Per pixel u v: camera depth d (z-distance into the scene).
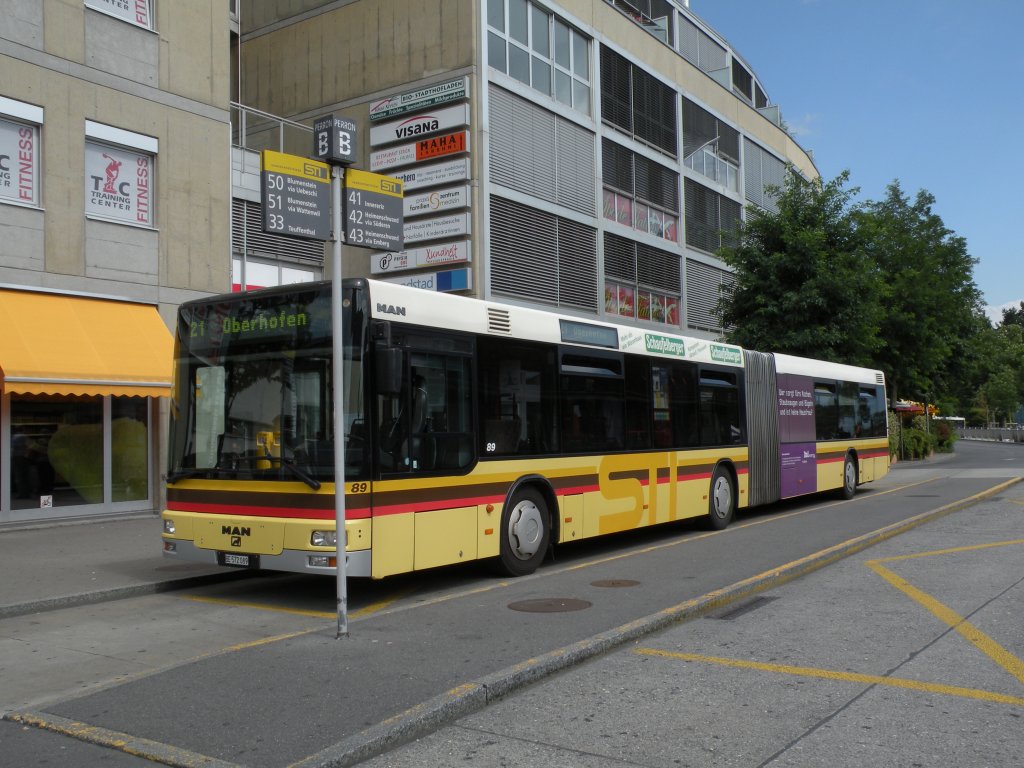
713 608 8.12
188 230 16.19
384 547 8.16
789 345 24.88
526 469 10.05
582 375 11.18
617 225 26.77
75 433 14.66
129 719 5.01
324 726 4.84
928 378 40.00
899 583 9.05
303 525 8.01
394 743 4.70
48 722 5.00
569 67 25.02
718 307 27.41
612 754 4.52
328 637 6.95
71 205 14.44
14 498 13.78
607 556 11.55
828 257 25.45
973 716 5.00
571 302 24.47
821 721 4.95
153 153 15.77
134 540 12.72
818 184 26.94
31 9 14.04
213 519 8.61
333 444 8.02
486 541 9.44
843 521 14.73
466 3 21.14
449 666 6.02
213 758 4.41
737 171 35.25
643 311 28.20
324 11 23.30
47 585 9.38
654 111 29.23
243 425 8.63
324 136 7.06
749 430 15.23
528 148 22.89
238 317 8.84
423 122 21.52
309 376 8.29
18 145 13.95
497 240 21.58
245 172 18.34
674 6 35.69
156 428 15.80
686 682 5.77
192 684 5.65
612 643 6.67
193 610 8.60
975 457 41.94
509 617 7.65
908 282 36.06
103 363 13.71
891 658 6.23
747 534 13.33
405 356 8.59
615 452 11.66
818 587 9.00
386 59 22.25
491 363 9.70
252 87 24.47
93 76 14.83
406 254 21.61
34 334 13.27
